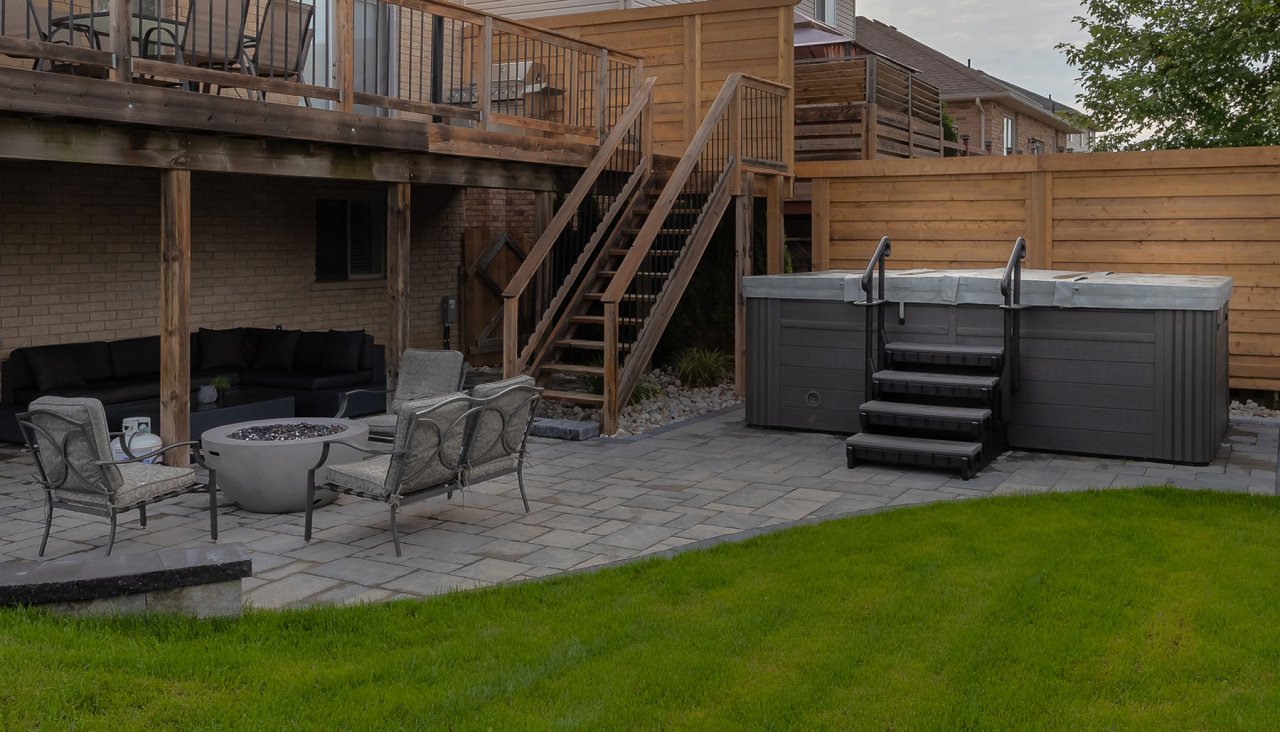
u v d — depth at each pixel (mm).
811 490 7418
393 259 9125
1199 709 3758
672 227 12172
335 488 6074
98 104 6586
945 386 8352
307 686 3828
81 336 9992
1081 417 8523
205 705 3621
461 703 3729
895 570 5328
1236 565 5340
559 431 9375
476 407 6176
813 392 9578
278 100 11133
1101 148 17344
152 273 10602
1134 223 11000
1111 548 5664
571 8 15984
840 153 14078
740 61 12398
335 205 12594
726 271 13328
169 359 7512
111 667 3832
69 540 6117
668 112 12812
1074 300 8414
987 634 4438
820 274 9961
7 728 3309
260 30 8172
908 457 7969
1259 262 10445
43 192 9586
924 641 4383
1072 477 7789
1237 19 15750
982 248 11805
